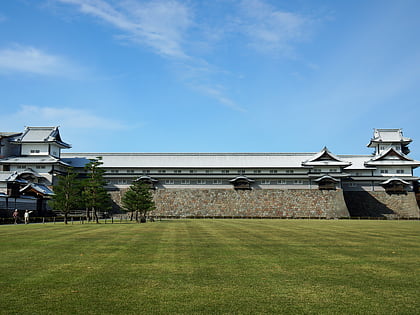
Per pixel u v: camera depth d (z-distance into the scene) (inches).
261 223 2074.3
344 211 3223.4
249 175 3474.4
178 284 506.6
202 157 3772.1
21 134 3469.5
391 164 3609.7
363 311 396.5
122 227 1617.9
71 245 901.8
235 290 477.1
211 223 2042.3
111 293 460.1
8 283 505.7
